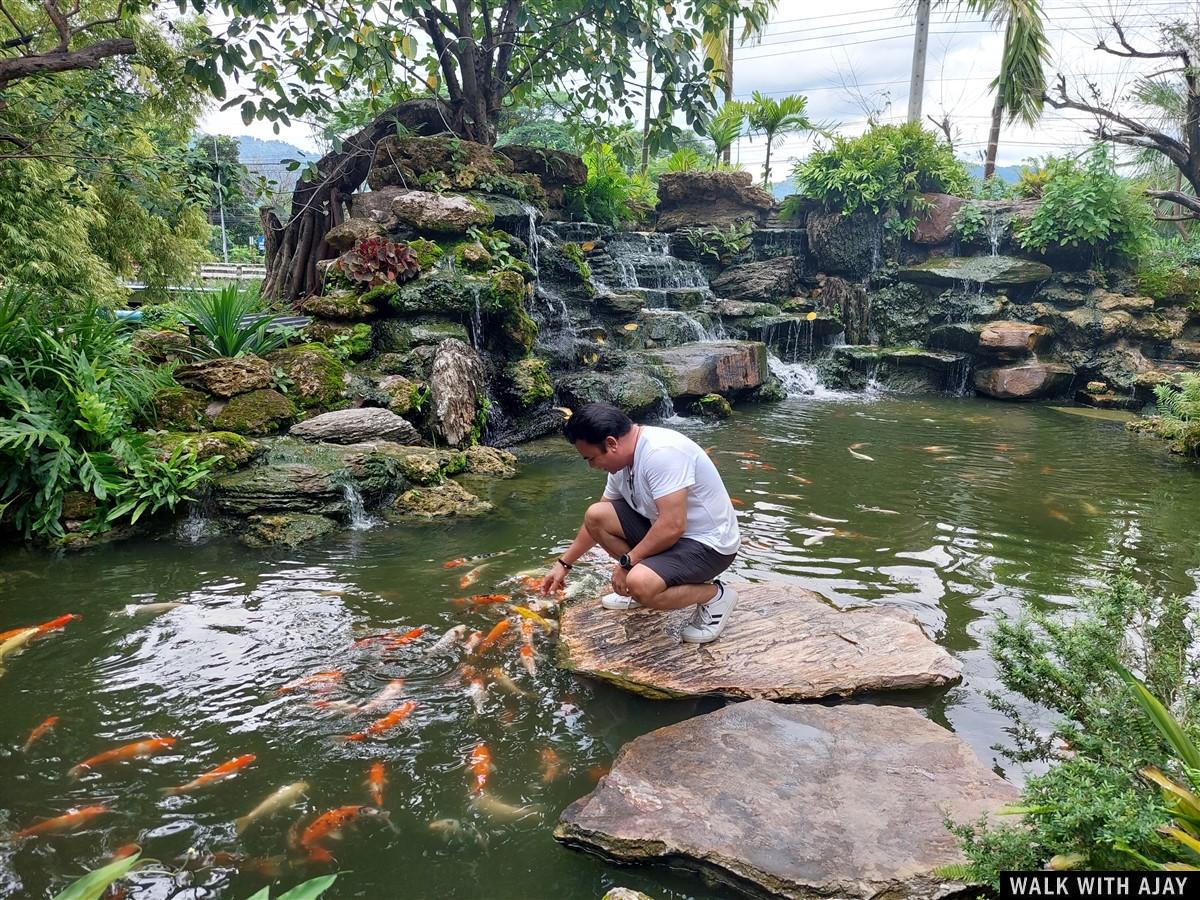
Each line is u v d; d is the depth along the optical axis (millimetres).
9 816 2545
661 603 3516
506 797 2711
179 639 3824
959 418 10484
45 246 10227
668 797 2580
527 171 12836
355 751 2961
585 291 11406
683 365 10430
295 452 5973
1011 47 14719
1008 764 2908
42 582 4504
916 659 3592
